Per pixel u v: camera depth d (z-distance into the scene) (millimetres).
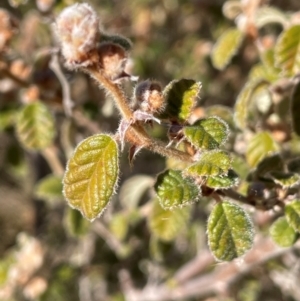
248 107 196
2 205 500
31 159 383
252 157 184
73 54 127
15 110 271
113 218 264
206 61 360
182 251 318
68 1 217
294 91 183
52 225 411
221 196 139
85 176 128
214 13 364
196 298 304
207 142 130
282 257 272
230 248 135
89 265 309
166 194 130
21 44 292
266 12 225
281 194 148
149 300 287
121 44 144
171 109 135
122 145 125
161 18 397
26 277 283
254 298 319
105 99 265
